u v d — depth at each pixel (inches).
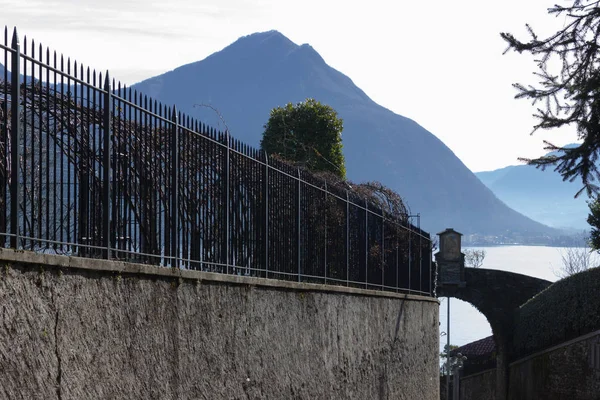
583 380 1151.6
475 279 1812.3
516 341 1715.1
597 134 751.1
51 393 252.2
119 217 319.9
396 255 884.6
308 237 584.4
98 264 282.8
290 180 542.3
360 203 743.1
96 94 301.9
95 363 279.0
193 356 358.0
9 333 233.6
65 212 283.0
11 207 252.1
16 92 252.4
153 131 346.6
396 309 809.5
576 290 1192.8
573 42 738.2
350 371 623.2
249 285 426.9
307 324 523.2
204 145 400.8
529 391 1475.1
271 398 451.5
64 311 262.2
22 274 241.6
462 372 2236.7
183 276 350.6
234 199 441.1
